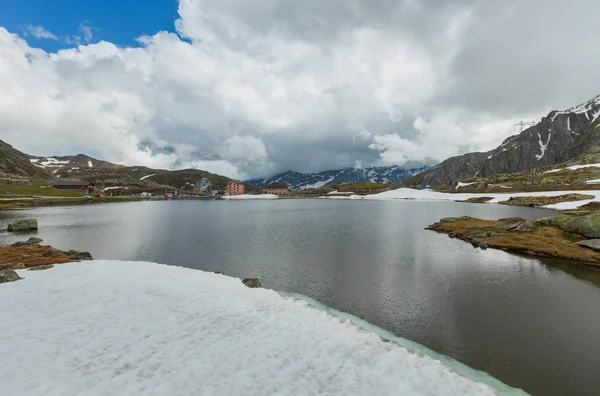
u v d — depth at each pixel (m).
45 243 49.78
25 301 17.77
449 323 20.28
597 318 20.72
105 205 166.12
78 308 16.83
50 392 9.68
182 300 18.77
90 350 12.38
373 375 11.89
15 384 9.97
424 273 31.34
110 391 9.91
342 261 36.81
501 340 18.06
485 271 31.62
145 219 89.19
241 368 11.66
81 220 85.75
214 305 18.27
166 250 44.41
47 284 21.30
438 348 17.30
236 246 46.84
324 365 12.33
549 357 16.36
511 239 44.72
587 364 15.70
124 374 10.86
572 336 18.45
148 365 11.50
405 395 10.74
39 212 112.06
